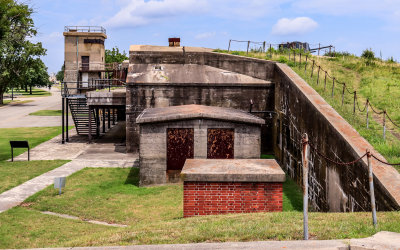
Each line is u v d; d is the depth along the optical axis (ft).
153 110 70.95
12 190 55.36
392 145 40.55
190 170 37.04
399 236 21.34
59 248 22.70
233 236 24.47
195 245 21.44
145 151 60.03
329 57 104.17
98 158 79.41
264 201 35.91
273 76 84.12
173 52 90.27
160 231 28.14
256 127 60.75
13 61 196.54
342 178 39.17
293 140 63.00
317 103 51.65
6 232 38.81
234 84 83.30
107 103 93.76
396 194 29.12
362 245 19.81
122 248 21.59
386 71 84.33
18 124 135.33
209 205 36.04
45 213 46.24
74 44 190.70
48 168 69.67
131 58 90.53
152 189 57.26
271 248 20.58
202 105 76.38
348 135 39.93
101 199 51.93
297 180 59.67
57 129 122.72
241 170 37.01
